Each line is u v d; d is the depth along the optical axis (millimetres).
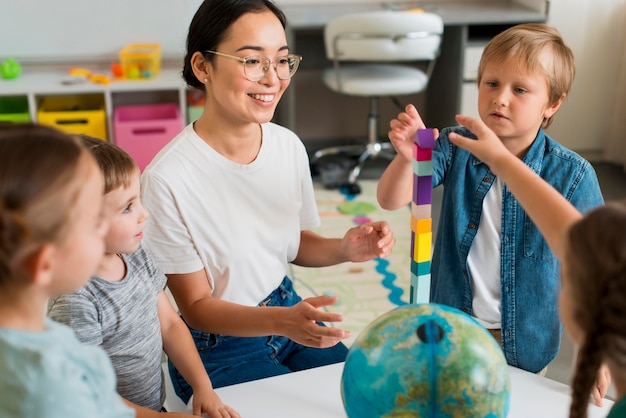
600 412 1096
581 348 709
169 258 1355
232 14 1291
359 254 1410
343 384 878
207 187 1366
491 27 3971
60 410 733
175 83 3367
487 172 1357
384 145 3893
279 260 1479
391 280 2766
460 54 3641
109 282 1139
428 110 4250
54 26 3531
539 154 1337
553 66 1292
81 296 1102
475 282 1386
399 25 3305
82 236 752
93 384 799
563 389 1124
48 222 712
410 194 1344
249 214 1411
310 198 1550
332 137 4352
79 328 1092
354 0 4020
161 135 3379
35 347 739
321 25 3482
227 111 1339
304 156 1507
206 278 1404
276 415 1079
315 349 1462
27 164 705
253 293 1443
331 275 2807
